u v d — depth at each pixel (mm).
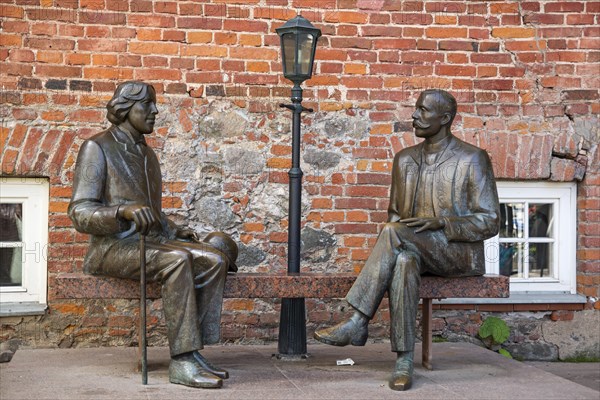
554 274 7219
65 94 6594
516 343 7102
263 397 4758
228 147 6820
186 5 6781
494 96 7109
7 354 6250
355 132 6969
